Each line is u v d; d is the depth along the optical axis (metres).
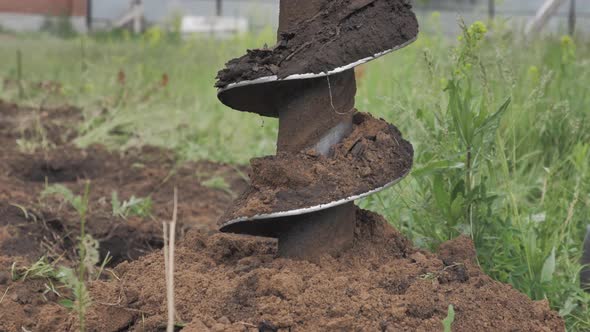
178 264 3.62
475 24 4.29
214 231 5.54
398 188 4.67
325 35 3.27
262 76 3.23
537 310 3.25
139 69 10.66
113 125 8.74
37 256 4.70
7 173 7.16
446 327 2.96
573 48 7.02
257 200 3.25
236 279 3.29
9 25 27.42
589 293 4.19
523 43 7.16
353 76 3.46
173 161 8.07
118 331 3.26
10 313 3.71
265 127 9.10
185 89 11.07
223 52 11.98
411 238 4.41
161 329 3.12
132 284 3.46
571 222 4.65
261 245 3.80
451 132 4.16
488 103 4.42
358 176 3.32
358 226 3.63
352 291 3.16
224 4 26.66
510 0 8.67
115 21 28.14
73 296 3.97
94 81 11.13
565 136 5.91
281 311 3.06
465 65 4.35
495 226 4.07
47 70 13.10
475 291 3.28
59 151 8.06
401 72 7.78
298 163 3.32
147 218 5.91
